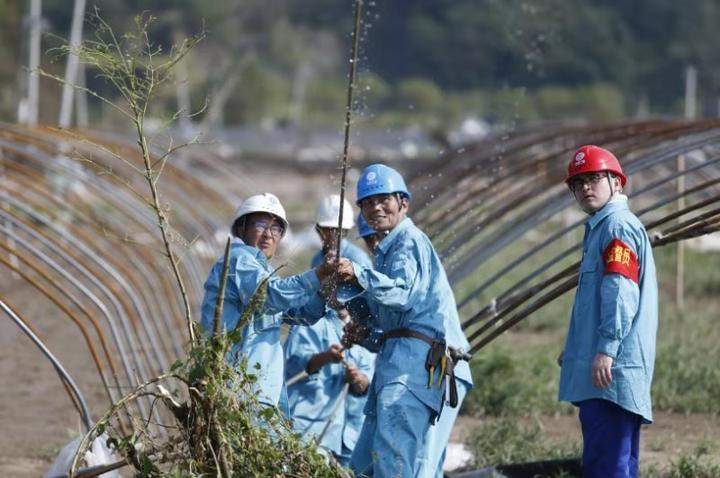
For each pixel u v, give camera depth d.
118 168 38.78
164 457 14.30
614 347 14.97
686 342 30.11
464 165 30.72
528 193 23.72
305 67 155.12
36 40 67.06
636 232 15.38
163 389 14.41
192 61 95.88
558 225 59.22
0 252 39.91
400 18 128.50
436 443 16.00
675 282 43.34
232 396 14.02
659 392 25.31
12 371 30.53
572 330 15.76
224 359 14.26
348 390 18.94
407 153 106.00
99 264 22.94
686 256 49.12
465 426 23.97
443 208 29.72
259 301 14.40
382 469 15.50
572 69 105.50
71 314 19.70
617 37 119.69
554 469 19.14
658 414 24.61
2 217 22.38
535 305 18.17
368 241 19.34
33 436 23.62
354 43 14.95
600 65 115.44
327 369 18.81
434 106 124.75
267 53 153.50
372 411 16.23
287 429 14.57
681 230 17.88
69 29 122.69
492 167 28.78
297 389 18.67
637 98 122.94
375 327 16.67
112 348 30.52
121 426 18.38
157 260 37.91
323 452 16.88
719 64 129.25
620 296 14.93
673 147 21.39
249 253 16.11
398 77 127.62
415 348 15.79
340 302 15.82
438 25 129.38
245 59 140.38
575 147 26.03
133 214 35.38
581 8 113.44
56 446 22.53
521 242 57.31
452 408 16.19
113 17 102.94
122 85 15.11
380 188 15.96
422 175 31.45
